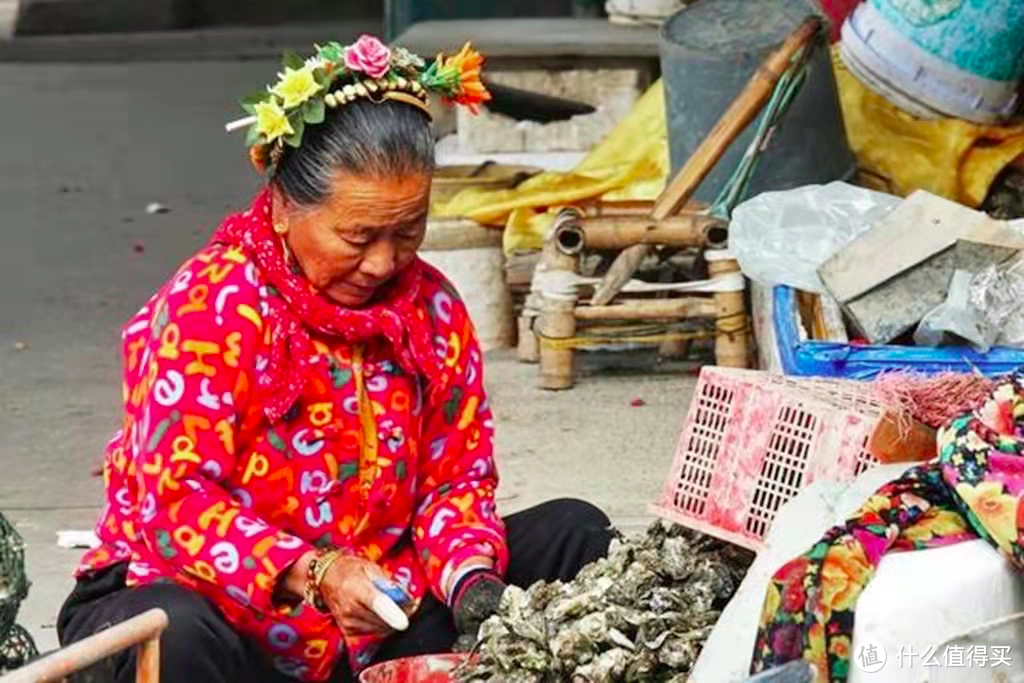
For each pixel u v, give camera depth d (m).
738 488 4.90
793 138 8.88
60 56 20.44
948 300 6.29
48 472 8.12
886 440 4.72
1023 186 9.10
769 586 4.17
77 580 4.96
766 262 7.25
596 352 9.40
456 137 11.49
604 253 8.84
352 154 4.47
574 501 5.24
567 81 11.02
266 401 4.64
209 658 4.57
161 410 4.58
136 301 11.11
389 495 4.81
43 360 9.87
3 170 15.02
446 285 4.94
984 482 4.16
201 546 4.56
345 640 4.81
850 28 9.16
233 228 4.66
